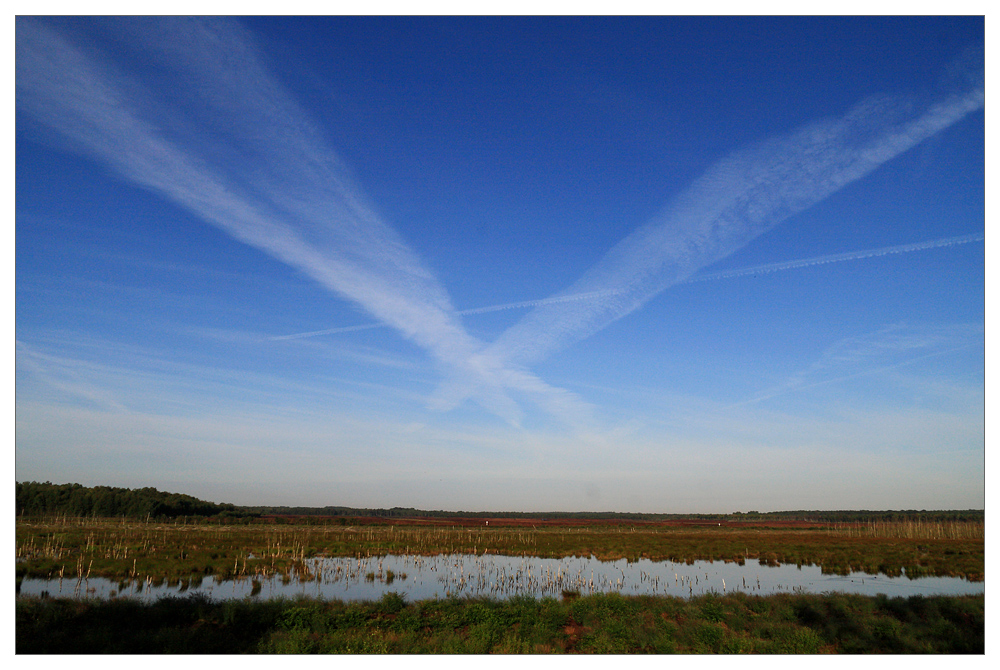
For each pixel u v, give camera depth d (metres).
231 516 110.62
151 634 15.32
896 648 15.84
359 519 135.00
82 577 28.52
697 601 21.48
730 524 139.62
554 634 17.05
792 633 16.64
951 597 21.47
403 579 31.31
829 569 39.38
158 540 50.56
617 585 29.91
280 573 32.62
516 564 41.59
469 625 17.61
